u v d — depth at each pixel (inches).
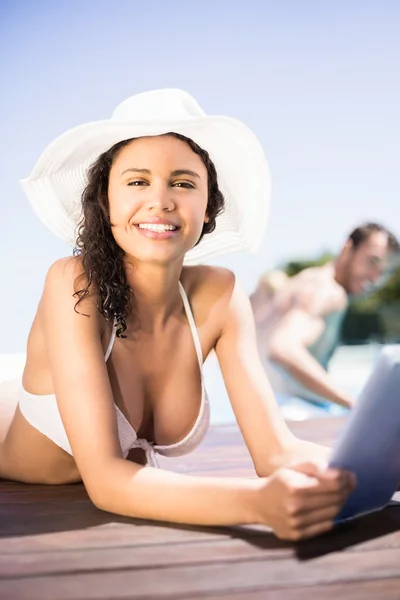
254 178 75.9
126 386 71.4
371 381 52.8
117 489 60.3
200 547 54.4
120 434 70.5
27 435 75.0
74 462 75.1
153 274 69.7
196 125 69.2
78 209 76.0
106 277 68.5
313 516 53.1
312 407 132.1
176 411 74.1
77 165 73.2
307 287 130.5
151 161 67.4
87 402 63.1
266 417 71.8
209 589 47.4
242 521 55.5
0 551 54.6
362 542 55.2
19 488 75.3
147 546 54.8
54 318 67.1
